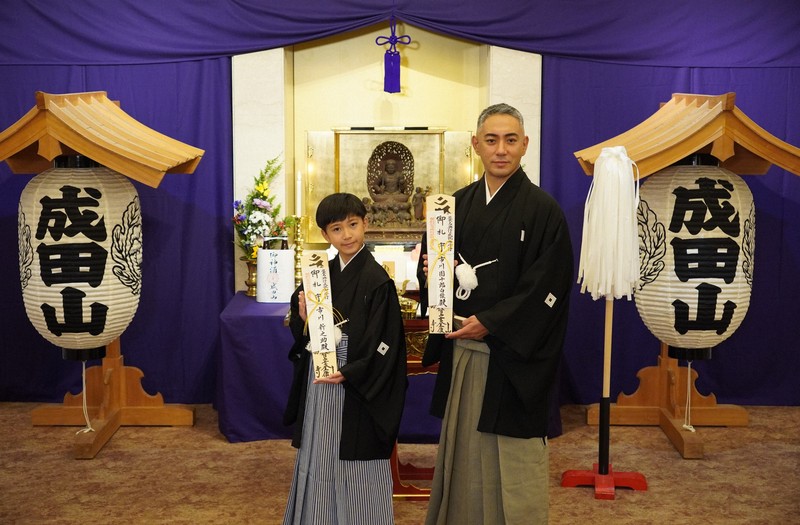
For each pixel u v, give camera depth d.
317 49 4.79
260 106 4.55
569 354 4.68
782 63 4.55
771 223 4.66
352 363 2.60
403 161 4.72
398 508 3.39
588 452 4.02
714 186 3.86
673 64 4.55
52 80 4.53
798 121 4.59
